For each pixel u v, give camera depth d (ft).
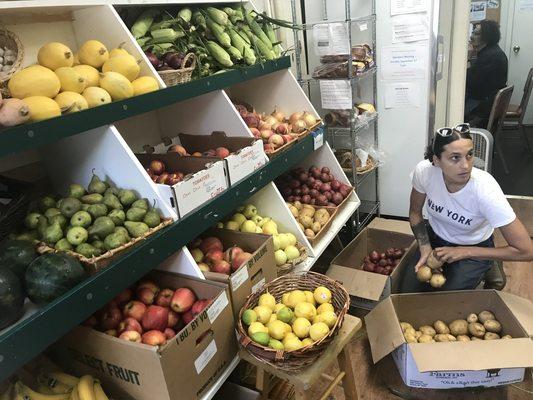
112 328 4.49
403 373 5.79
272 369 4.56
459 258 6.36
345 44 8.34
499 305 6.19
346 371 5.35
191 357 4.19
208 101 6.50
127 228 4.34
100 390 4.11
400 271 7.58
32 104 3.60
